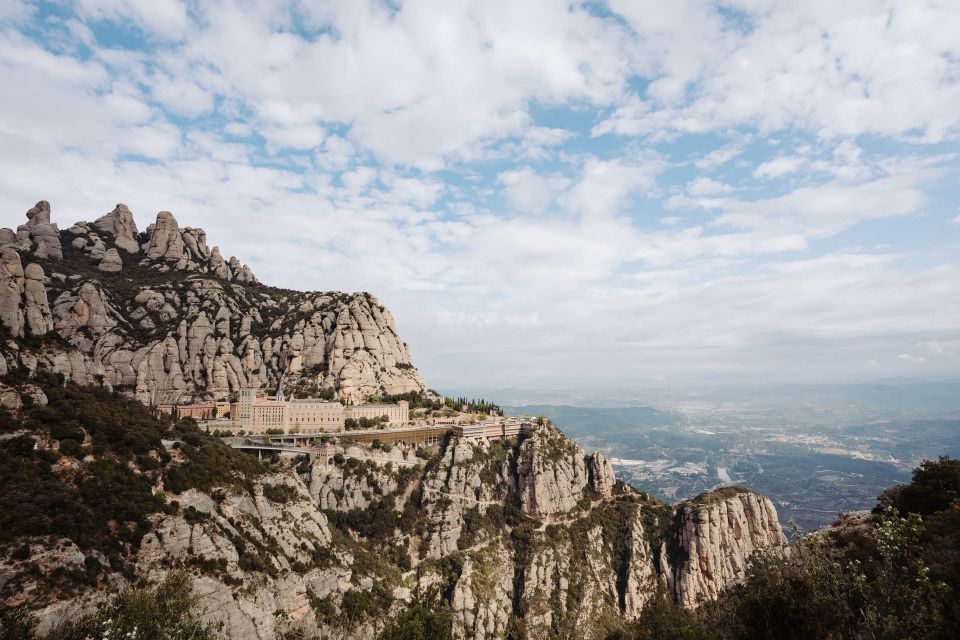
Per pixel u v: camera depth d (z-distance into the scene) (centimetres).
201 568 10725
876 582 5853
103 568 9388
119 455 11750
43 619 8162
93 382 14950
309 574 13350
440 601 18012
